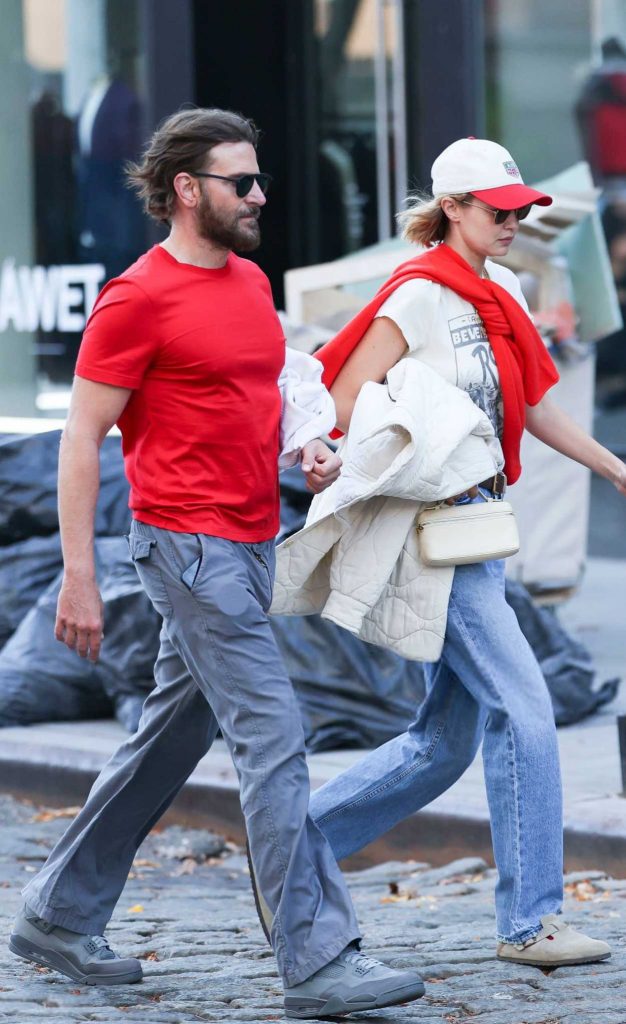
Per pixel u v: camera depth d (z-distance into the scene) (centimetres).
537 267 2392
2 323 3416
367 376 1233
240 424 1113
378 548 1212
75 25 3288
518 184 1225
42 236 3350
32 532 2464
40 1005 1160
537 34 3322
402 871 1675
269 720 1098
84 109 3291
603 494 3547
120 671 2147
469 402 1210
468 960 1256
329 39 3425
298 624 1981
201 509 1112
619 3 3384
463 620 1216
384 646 1233
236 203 1102
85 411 1105
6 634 2375
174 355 1097
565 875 1567
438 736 1268
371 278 2430
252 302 1130
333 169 3447
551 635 2188
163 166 1107
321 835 1116
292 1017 1100
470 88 3139
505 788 1208
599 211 3422
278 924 1091
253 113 3488
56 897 1187
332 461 1167
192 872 1766
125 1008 1149
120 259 3250
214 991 1189
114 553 2284
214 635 1106
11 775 2067
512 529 1214
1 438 2506
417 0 3203
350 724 1962
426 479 1179
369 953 1287
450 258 1238
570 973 1216
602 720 2162
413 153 3266
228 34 3434
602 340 3469
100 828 1180
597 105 3388
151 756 1165
